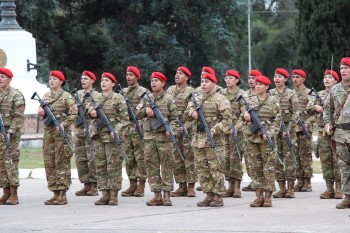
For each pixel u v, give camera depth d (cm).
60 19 9312
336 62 7662
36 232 2569
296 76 3794
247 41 12900
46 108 3262
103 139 3203
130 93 3572
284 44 12825
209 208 3106
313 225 2611
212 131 3078
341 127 2962
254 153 3116
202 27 9006
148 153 3192
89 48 9412
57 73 3303
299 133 3712
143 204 3272
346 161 2991
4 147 3253
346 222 2672
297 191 3778
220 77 9325
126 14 9131
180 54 8812
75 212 3027
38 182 4194
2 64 6012
